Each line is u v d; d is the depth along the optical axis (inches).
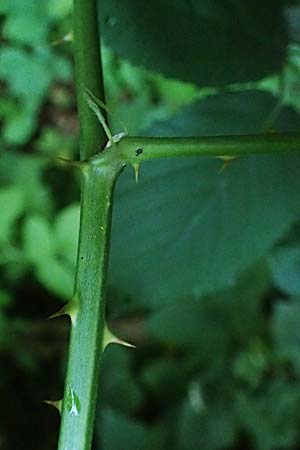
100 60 15.9
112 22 18.3
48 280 37.0
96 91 15.8
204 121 18.5
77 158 42.7
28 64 32.9
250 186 18.7
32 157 41.8
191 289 18.9
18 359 40.6
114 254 19.0
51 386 40.8
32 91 33.8
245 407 36.1
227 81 18.4
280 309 32.9
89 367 15.2
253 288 35.7
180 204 18.8
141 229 18.9
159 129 18.6
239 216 18.7
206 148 15.1
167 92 37.4
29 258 37.2
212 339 36.9
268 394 36.1
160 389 38.2
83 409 15.2
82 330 15.2
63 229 37.0
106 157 15.2
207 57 18.4
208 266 18.8
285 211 18.6
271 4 18.5
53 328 42.1
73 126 44.6
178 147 15.1
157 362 38.4
